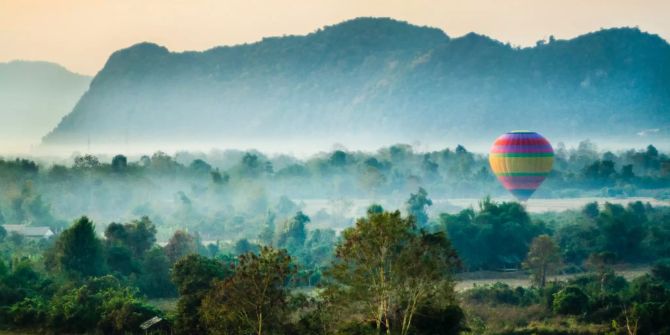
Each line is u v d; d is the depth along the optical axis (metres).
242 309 72.00
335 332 72.06
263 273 72.62
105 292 101.50
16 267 116.38
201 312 77.62
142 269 123.94
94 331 93.31
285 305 73.75
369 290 70.62
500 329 99.19
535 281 129.00
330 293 72.19
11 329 96.38
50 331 94.62
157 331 89.25
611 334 92.12
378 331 69.56
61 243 120.69
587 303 105.19
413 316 73.75
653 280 123.88
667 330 96.12
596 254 136.00
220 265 95.44
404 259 69.88
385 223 70.25
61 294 104.31
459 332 77.38
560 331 97.56
